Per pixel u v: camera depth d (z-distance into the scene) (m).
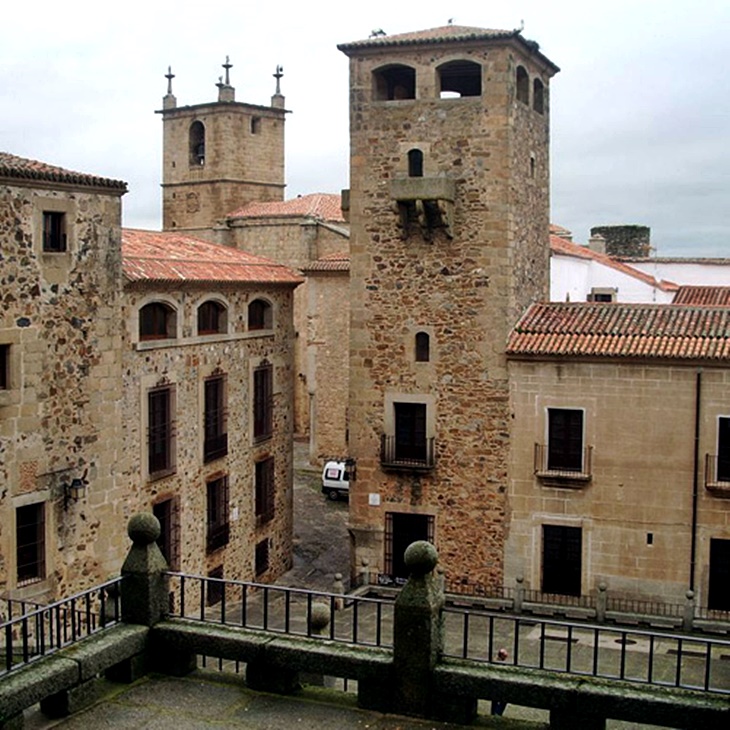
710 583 25.33
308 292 44.44
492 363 26.94
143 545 12.06
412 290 27.73
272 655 11.27
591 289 44.97
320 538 35.59
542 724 10.61
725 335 25.45
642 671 21.36
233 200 52.25
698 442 25.05
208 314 27.81
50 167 21.72
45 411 21.05
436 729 10.52
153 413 25.05
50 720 10.68
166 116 53.47
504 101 26.53
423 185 26.47
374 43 27.33
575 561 26.53
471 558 27.58
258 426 30.56
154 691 11.39
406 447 28.25
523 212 28.09
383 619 25.64
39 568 21.16
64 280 21.38
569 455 26.41
